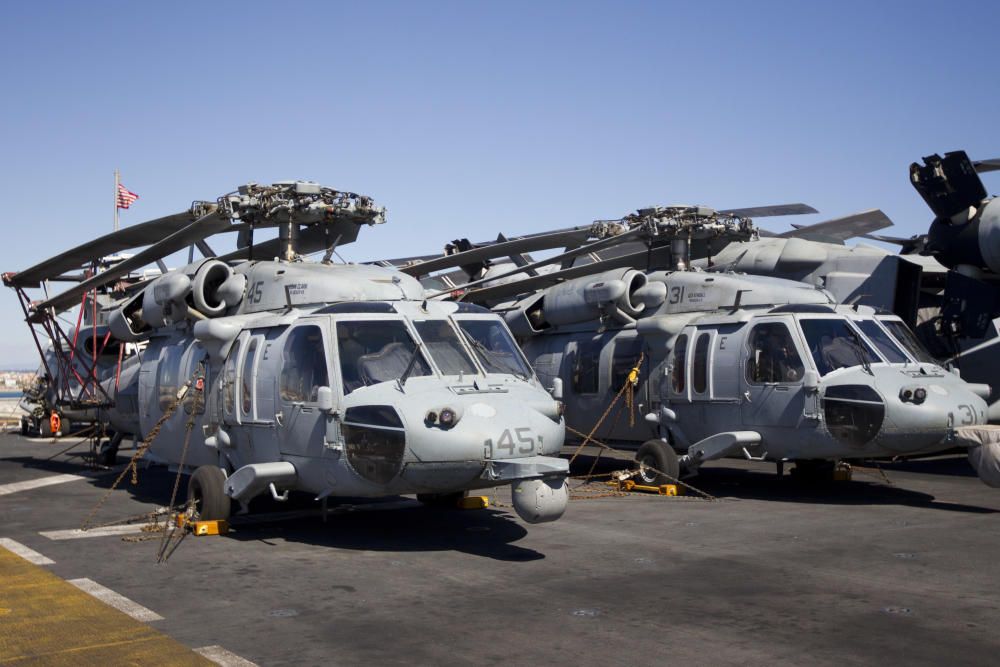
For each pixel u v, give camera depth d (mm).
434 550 9047
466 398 9102
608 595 7191
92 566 8422
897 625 6312
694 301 14102
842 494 12914
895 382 11508
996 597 7066
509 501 12320
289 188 12273
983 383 16562
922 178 16188
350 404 9250
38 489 14492
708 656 5676
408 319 10047
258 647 5922
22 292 16344
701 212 15484
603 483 14453
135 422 15766
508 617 6590
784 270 17797
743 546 9117
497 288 16188
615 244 15930
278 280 11273
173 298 11883
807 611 6691
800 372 11953
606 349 15109
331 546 9297
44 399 26078
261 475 9648
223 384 10953
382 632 6238
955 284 16625
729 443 12359
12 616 6691
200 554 8945
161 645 5977
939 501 12102
